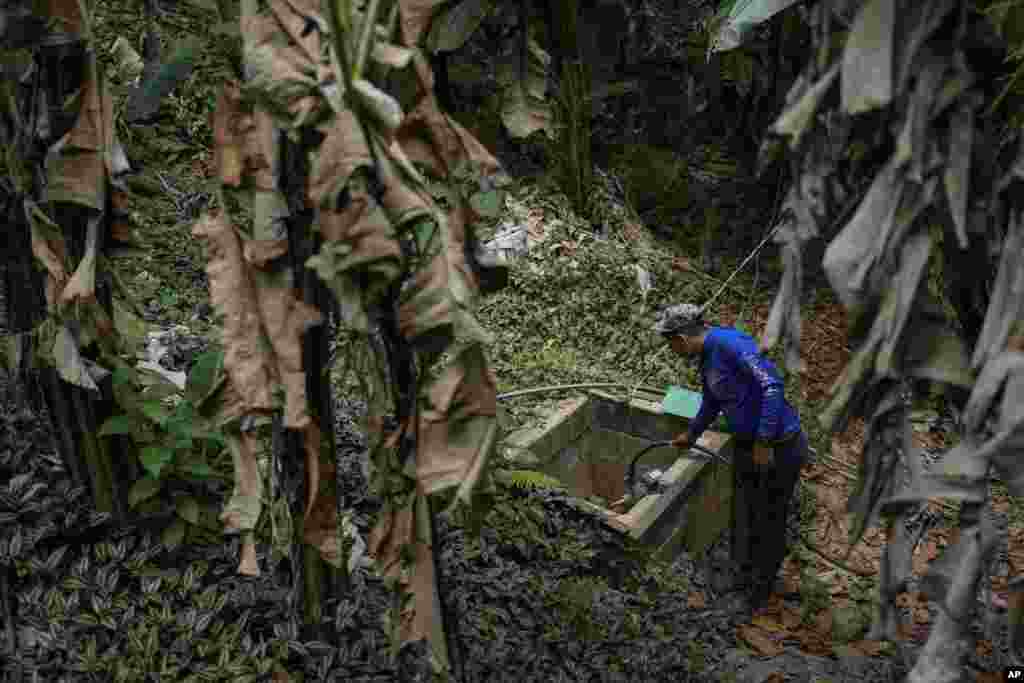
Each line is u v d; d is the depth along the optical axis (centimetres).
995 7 192
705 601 461
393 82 229
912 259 199
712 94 904
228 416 245
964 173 197
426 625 262
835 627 471
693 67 879
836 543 546
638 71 888
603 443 567
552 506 452
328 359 264
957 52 193
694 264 806
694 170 897
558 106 743
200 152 624
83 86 267
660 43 870
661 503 463
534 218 708
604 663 367
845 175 221
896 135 199
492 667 339
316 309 248
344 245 215
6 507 317
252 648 300
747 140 916
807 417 647
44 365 306
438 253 222
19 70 268
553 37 720
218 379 244
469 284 226
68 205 284
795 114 201
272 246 234
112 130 274
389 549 257
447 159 238
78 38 255
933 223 215
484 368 234
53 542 322
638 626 394
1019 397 192
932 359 207
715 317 746
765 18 289
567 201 751
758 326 746
